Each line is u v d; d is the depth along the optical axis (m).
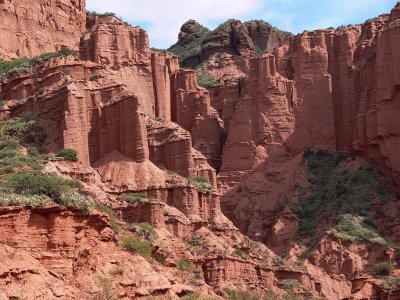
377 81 105.25
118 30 90.50
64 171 72.06
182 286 59.12
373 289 77.69
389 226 98.62
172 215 74.44
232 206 105.69
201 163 87.62
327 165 107.94
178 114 104.31
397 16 108.94
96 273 53.84
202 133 106.69
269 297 75.25
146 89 92.00
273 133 109.50
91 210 55.25
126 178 77.19
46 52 92.38
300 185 105.56
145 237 65.06
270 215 104.44
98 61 88.31
